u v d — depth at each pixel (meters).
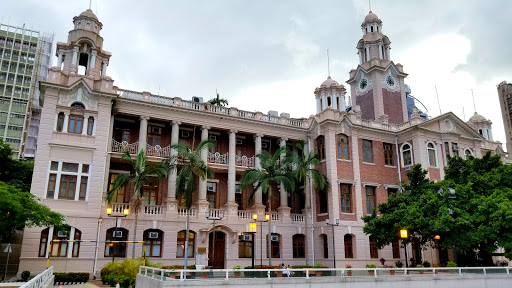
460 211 25.05
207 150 35.09
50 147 29.16
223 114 36.12
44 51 101.62
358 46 50.47
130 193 33.47
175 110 34.38
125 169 33.91
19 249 34.00
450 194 24.70
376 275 20.53
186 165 29.20
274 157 32.78
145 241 30.97
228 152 38.31
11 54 95.88
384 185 39.47
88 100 31.20
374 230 28.47
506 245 23.55
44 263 27.16
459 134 42.16
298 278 18.30
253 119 37.44
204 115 35.56
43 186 28.34
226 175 38.06
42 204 26.16
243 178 32.72
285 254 35.69
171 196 32.44
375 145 40.34
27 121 93.69
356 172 37.91
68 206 28.81
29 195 24.64
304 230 37.22
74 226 28.47
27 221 25.69
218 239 34.31
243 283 16.98
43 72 99.56
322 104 42.75
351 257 35.69
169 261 30.94
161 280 16.25
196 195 35.91
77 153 29.94
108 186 32.97
